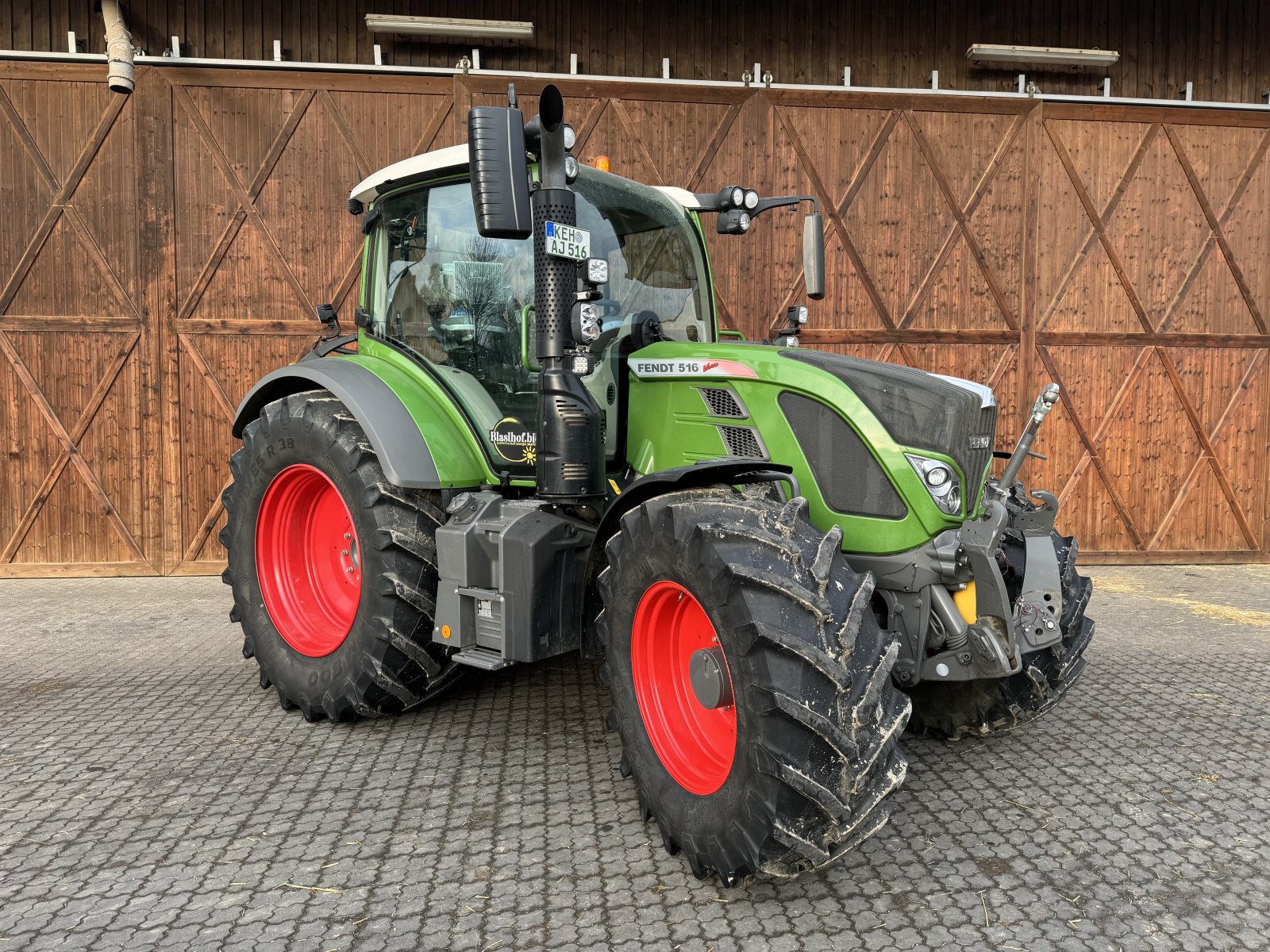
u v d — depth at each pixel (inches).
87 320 241.9
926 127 262.8
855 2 260.7
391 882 88.2
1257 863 93.2
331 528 145.7
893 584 103.5
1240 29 270.5
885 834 99.6
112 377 243.6
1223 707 142.3
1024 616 104.7
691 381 114.7
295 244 247.0
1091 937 79.7
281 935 79.0
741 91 257.0
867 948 77.7
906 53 263.4
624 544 98.5
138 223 241.3
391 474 119.4
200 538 250.2
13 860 92.4
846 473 104.5
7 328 239.5
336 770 116.3
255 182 244.4
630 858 93.4
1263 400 275.3
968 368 269.1
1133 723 135.3
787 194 260.4
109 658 168.6
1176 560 276.1
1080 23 266.5
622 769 100.6
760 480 101.5
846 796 80.3
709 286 140.2
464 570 116.9
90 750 122.4
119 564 248.1
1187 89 269.3
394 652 123.9
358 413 124.5
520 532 111.7
